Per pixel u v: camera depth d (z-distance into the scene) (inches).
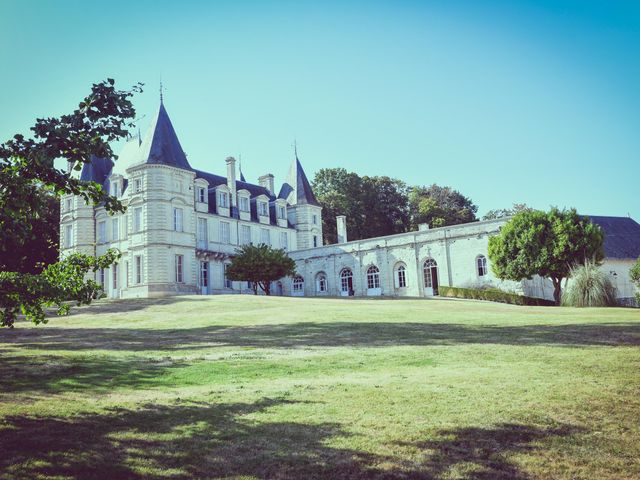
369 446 215.0
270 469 196.7
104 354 445.4
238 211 1984.5
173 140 1716.3
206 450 215.3
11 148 227.5
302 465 199.5
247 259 1560.0
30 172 231.6
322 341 506.3
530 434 224.2
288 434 230.8
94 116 237.1
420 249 1717.5
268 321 705.0
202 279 1779.0
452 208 2891.2
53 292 255.8
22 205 226.8
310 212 2300.7
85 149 233.1
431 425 236.2
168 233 1619.1
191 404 281.0
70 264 277.1
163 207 1615.4
